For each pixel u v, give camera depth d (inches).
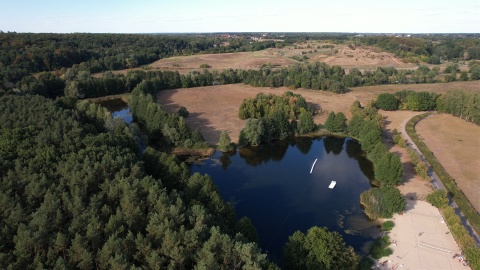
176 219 2166.6
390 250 2610.7
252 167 4293.8
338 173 4128.9
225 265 1964.8
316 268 2197.3
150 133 5034.5
